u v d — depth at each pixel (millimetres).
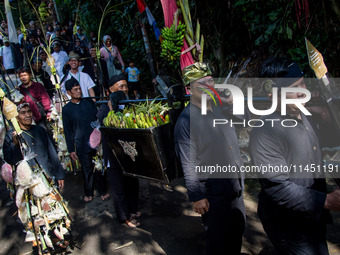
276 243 1760
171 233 3086
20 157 2701
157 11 5977
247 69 4102
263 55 4199
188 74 1983
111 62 7180
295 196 1498
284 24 3832
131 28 7477
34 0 14773
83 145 3762
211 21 4805
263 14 4062
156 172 2363
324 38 3736
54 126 4844
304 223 1649
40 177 2615
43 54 7105
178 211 3475
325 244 1699
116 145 2600
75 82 3715
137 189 3326
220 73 4699
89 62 7105
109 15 8773
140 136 2258
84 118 3740
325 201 1468
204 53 4859
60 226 2738
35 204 2648
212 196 2080
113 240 3092
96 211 3664
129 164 2600
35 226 2615
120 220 3248
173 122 2295
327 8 3680
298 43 3943
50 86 6492
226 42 4738
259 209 1844
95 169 3797
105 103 3248
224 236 2105
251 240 2857
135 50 7953
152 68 6352
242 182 2162
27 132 2902
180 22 2062
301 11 3801
